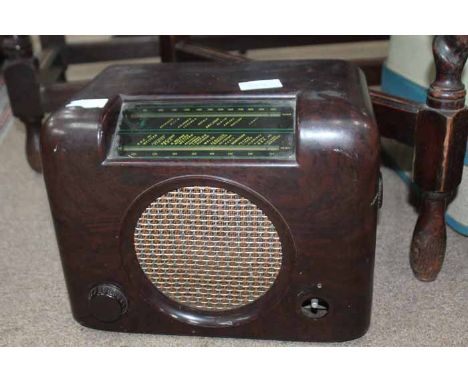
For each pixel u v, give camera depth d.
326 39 1.83
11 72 1.49
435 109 0.96
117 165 0.87
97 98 0.91
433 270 1.12
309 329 0.97
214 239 0.91
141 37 1.96
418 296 1.11
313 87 0.91
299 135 0.83
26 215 1.46
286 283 0.93
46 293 1.16
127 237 0.93
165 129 0.89
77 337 1.04
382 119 1.14
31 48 1.50
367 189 0.85
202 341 1.01
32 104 1.52
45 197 1.54
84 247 0.94
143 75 1.01
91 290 0.98
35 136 1.59
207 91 0.92
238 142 0.86
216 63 1.06
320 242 0.89
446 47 0.92
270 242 0.90
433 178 1.01
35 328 1.06
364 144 0.82
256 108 0.89
